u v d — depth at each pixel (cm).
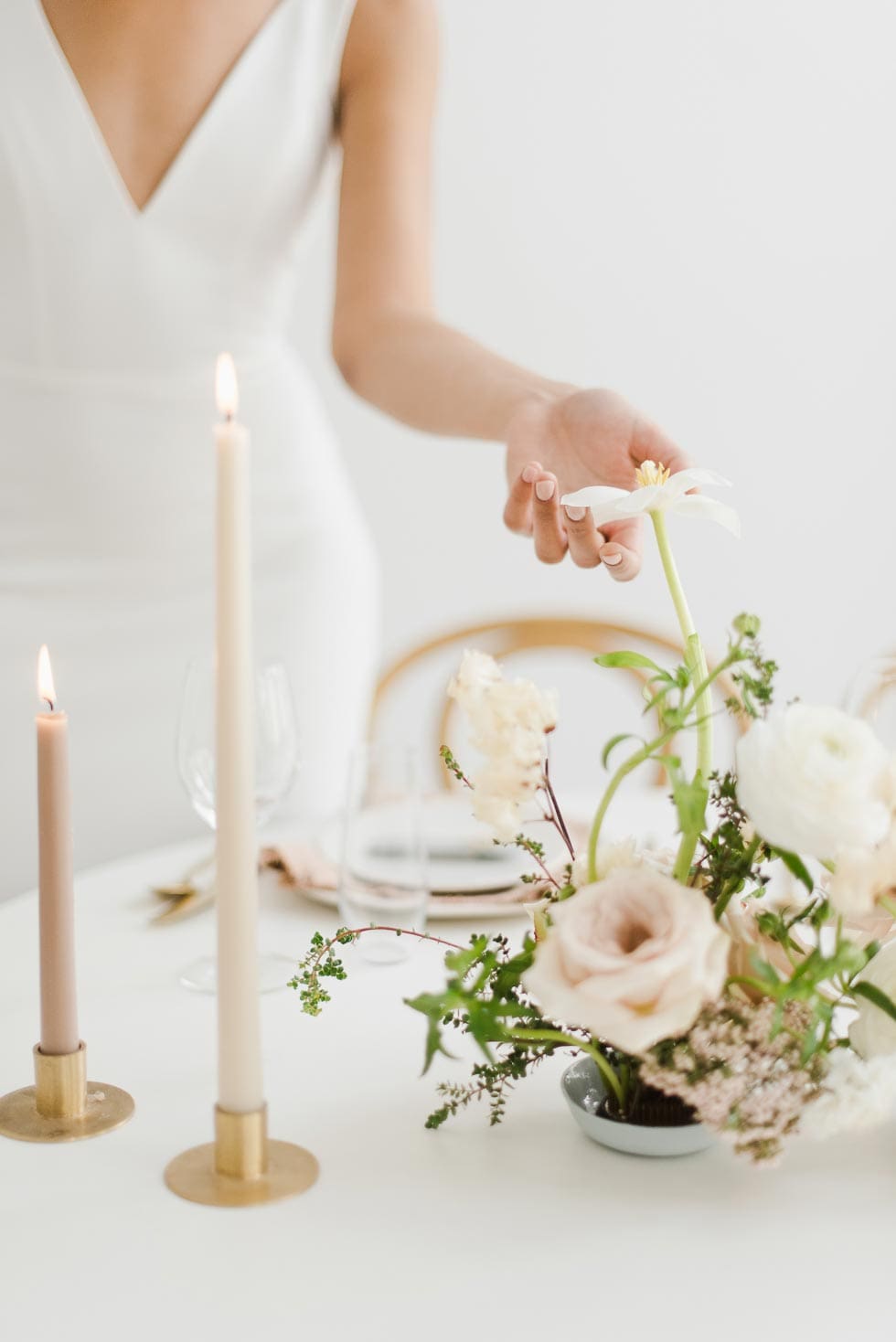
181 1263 65
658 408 293
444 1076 84
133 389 164
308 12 157
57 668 167
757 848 72
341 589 181
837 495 297
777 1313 61
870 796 64
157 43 153
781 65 282
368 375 148
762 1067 65
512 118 282
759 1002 69
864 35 281
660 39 280
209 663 104
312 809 180
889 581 300
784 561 298
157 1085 83
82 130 152
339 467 191
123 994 97
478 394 130
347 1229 68
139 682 171
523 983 70
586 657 294
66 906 77
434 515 293
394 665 221
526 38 279
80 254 156
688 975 61
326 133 166
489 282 288
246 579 63
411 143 158
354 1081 83
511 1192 71
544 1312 61
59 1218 69
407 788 104
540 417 117
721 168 286
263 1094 80
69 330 159
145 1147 76
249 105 158
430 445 290
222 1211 69
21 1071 85
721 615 299
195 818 177
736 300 290
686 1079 65
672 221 287
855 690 86
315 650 179
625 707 298
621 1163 74
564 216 286
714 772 72
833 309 291
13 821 166
